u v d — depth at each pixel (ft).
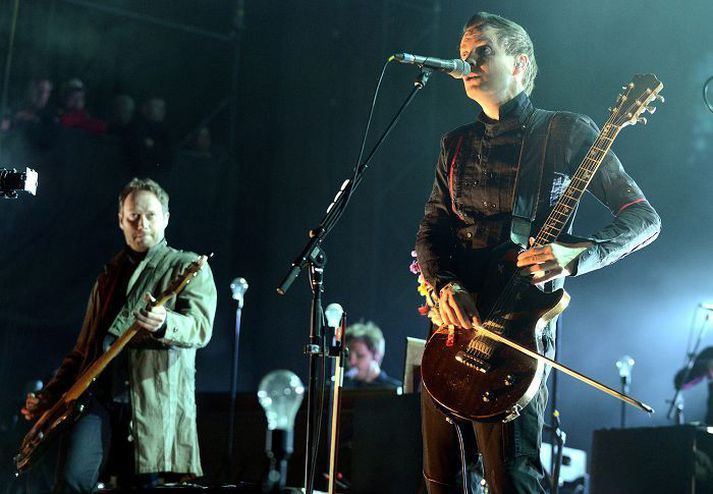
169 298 13.55
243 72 31.73
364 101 30.66
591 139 11.08
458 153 11.77
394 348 29.91
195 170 28.58
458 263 11.41
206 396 19.04
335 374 12.19
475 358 10.55
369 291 30.01
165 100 30.86
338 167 30.63
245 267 30.58
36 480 19.12
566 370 10.03
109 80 30.12
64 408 13.51
